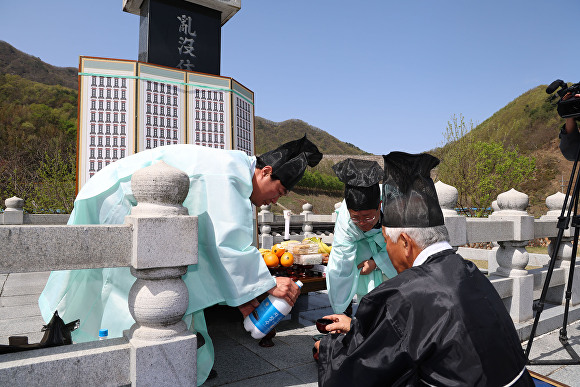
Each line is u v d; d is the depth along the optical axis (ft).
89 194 8.40
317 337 11.13
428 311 4.01
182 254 6.02
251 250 7.87
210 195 7.79
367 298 4.42
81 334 8.64
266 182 8.89
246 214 8.06
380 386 4.16
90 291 8.64
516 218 13.46
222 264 7.54
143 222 5.72
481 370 3.70
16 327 12.75
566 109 10.82
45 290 8.91
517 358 4.00
